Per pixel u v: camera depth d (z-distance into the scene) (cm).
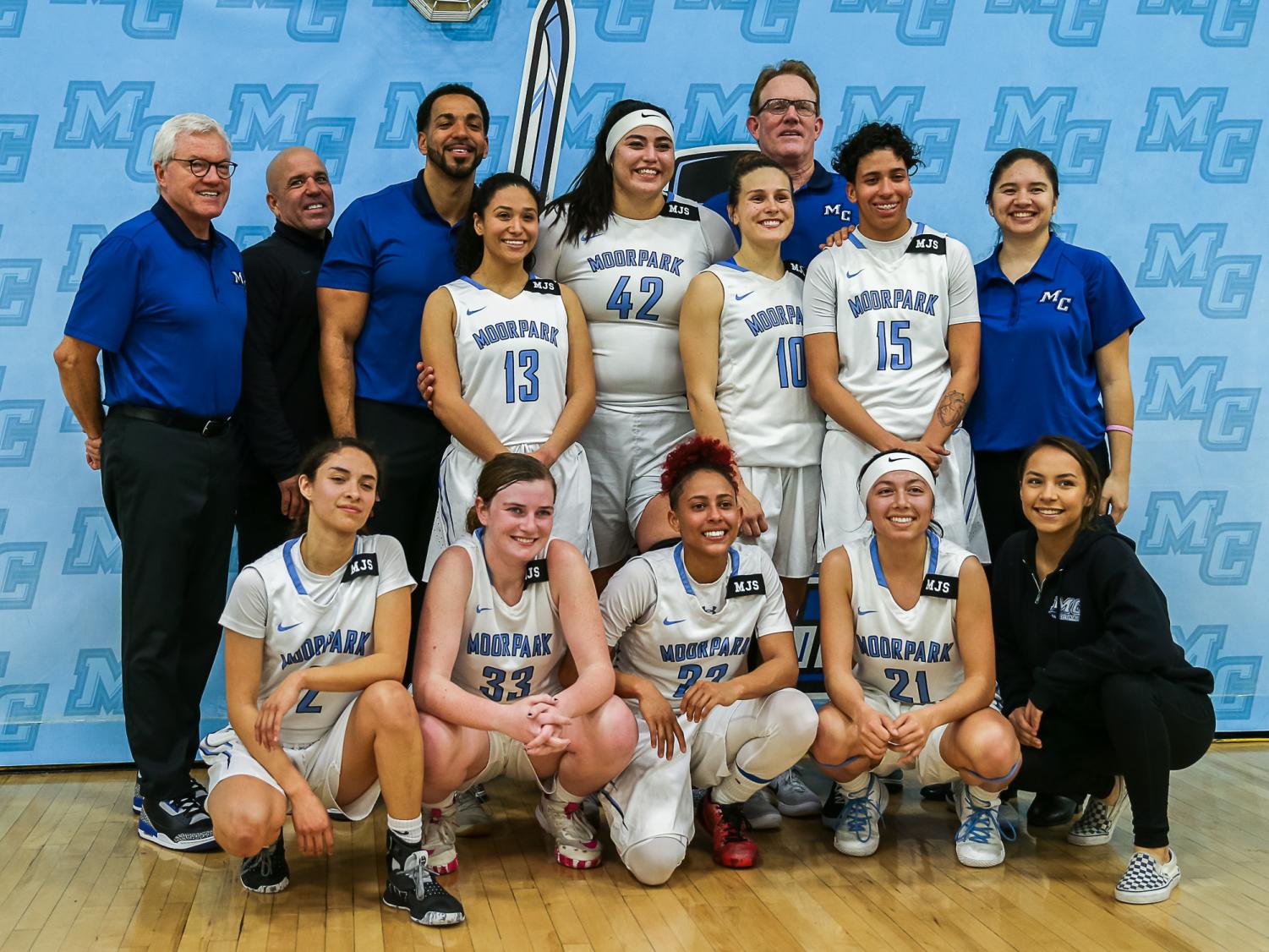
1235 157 396
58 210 359
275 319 338
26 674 364
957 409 321
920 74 385
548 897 267
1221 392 399
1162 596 284
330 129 368
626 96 377
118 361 301
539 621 284
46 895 266
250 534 350
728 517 284
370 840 304
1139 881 264
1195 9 392
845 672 291
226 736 274
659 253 334
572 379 325
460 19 370
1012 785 295
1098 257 345
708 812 298
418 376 323
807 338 327
